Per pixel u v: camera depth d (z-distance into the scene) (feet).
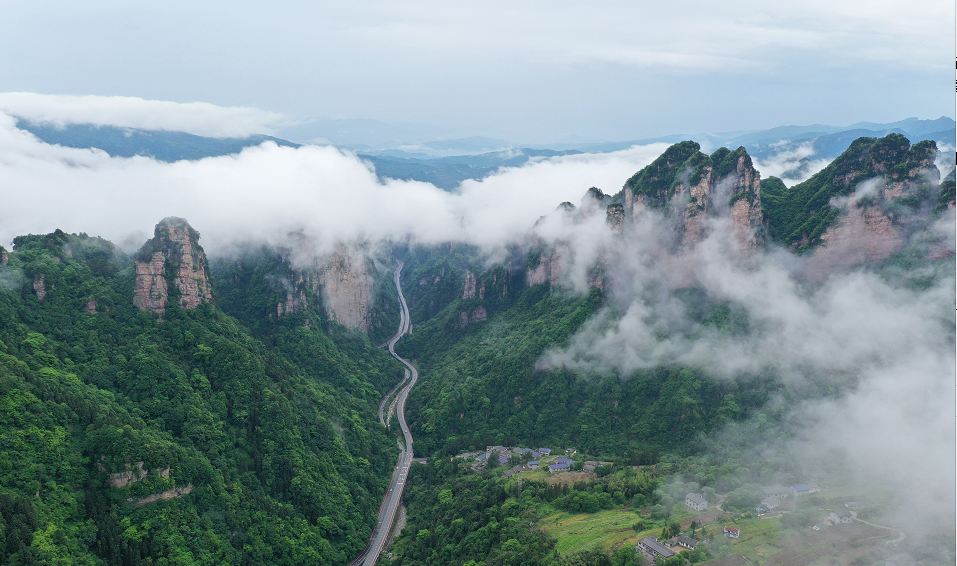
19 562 497.05
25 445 574.15
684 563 568.41
